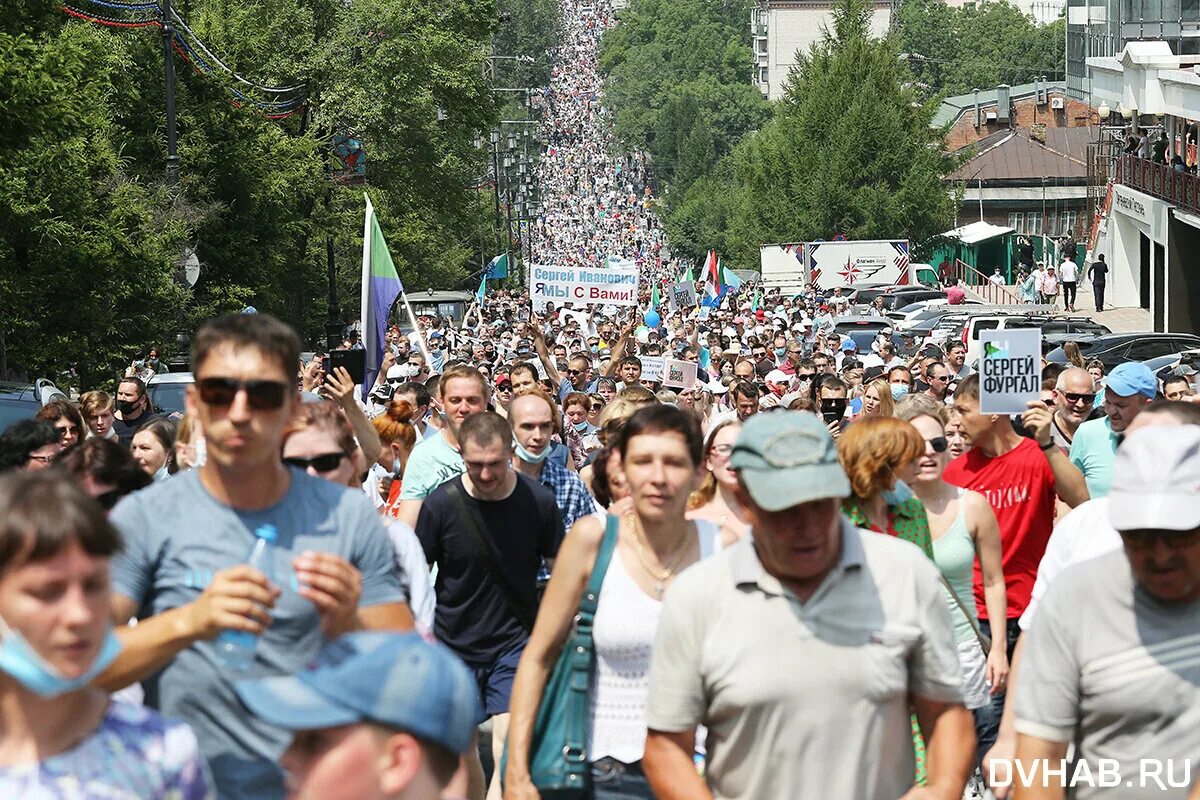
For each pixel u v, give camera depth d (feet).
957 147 549.54
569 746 30.94
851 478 36.45
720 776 25.35
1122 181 315.37
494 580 42.19
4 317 145.48
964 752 25.35
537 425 47.98
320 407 34.65
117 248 159.12
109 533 20.01
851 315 250.78
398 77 280.10
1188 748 24.25
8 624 19.60
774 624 24.72
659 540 31.17
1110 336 185.16
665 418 30.73
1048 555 33.78
